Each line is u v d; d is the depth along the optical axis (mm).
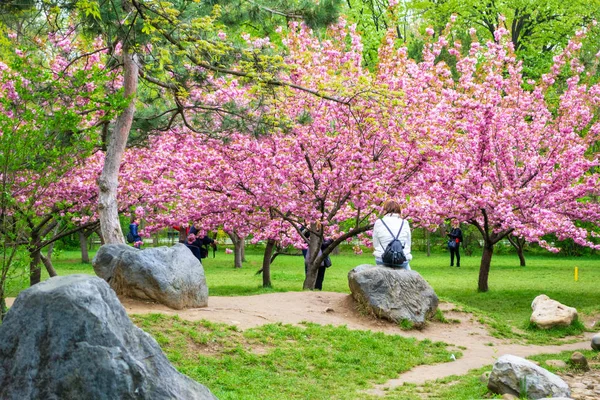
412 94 17547
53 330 4633
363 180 17438
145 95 18375
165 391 4727
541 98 22219
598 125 21359
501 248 44844
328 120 18188
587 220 20844
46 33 13773
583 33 21906
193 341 9977
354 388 8930
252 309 12672
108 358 4578
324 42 18594
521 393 8031
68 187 19016
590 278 26750
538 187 19500
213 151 18625
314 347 10711
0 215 9289
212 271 30219
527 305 19188
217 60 14156
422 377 9805
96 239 56281
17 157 8859
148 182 21797
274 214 20297
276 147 18422
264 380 8922
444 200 19734
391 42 18625
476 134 19312
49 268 20625
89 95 10414
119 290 11562
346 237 18234
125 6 11445
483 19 39219
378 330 12484
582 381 9102
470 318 14234
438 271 30516
